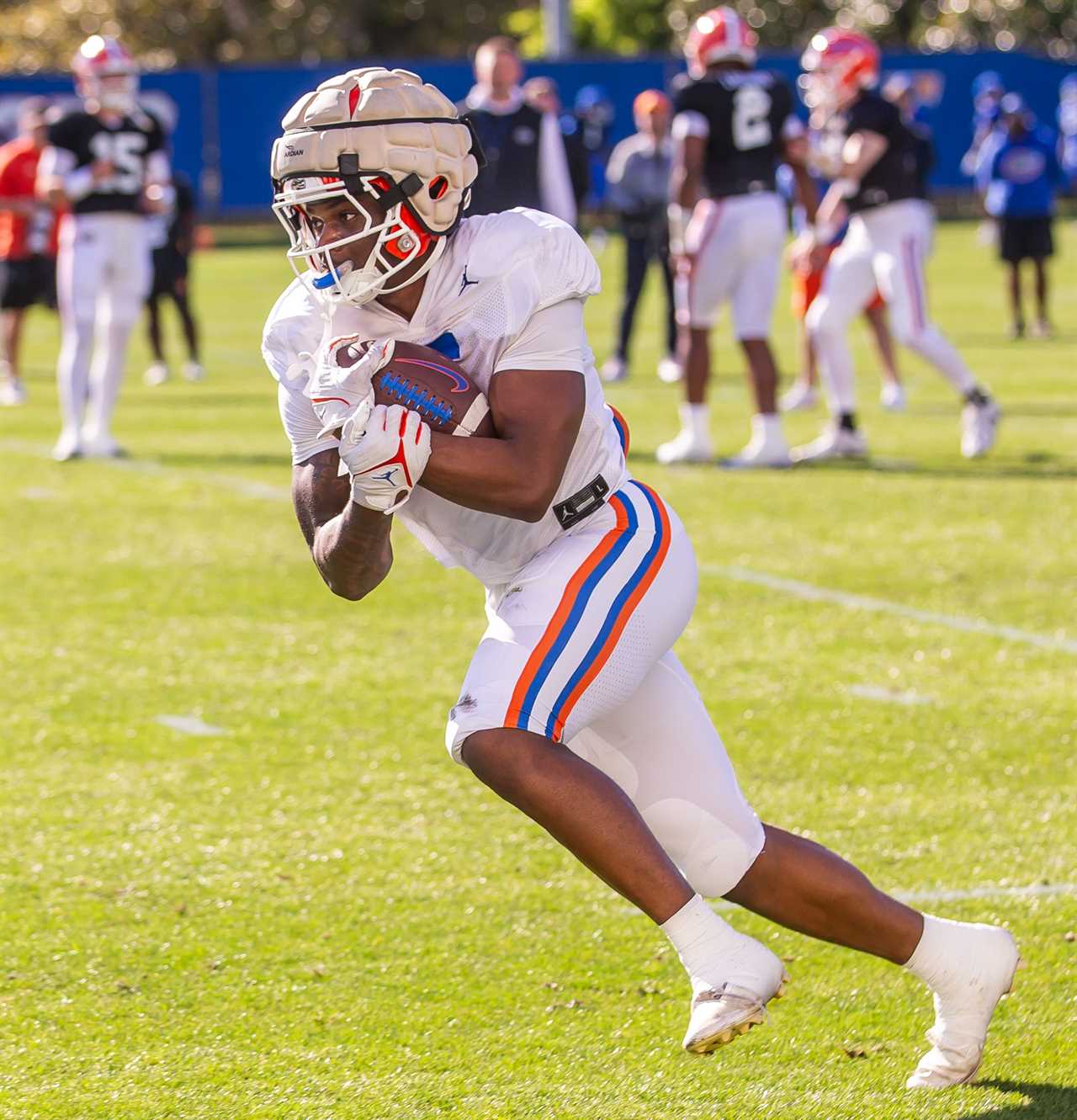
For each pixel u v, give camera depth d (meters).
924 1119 10.40
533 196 34.50
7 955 13.01
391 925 13.60
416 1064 11.27
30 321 75.31
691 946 9.57
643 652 10.16
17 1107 10.65
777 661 21.19
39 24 139.00
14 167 46.44
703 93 32.28
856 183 33.88
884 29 162.88
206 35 143.25
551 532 10.27
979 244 102.94
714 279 33.59
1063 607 23.61
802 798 16.45
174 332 66.75
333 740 18.30
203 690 20.06
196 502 31.56
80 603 24.19
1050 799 16.44
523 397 9.62
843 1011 12.12
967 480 32.69
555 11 108.69
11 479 33.94
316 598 24.48
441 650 21.75
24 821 15.87
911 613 23.41
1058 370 49.50
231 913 13.83
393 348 9.66
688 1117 10.45
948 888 14.27
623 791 10.16
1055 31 162.50
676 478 33.31
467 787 16.92
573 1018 11.98
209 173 109.62
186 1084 10.98
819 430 39.50
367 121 9.46
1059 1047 11.41
